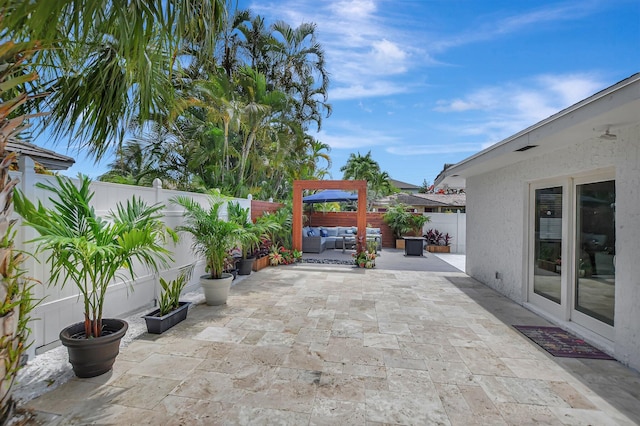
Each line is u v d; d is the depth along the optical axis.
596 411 2.81
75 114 3.59
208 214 5.98
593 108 3.24
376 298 6.34
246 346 4.02
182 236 6.25
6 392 2.30
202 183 10.71
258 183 15.57
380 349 4.00
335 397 2.97
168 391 3.01
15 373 2.38
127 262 3.44
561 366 3.62
